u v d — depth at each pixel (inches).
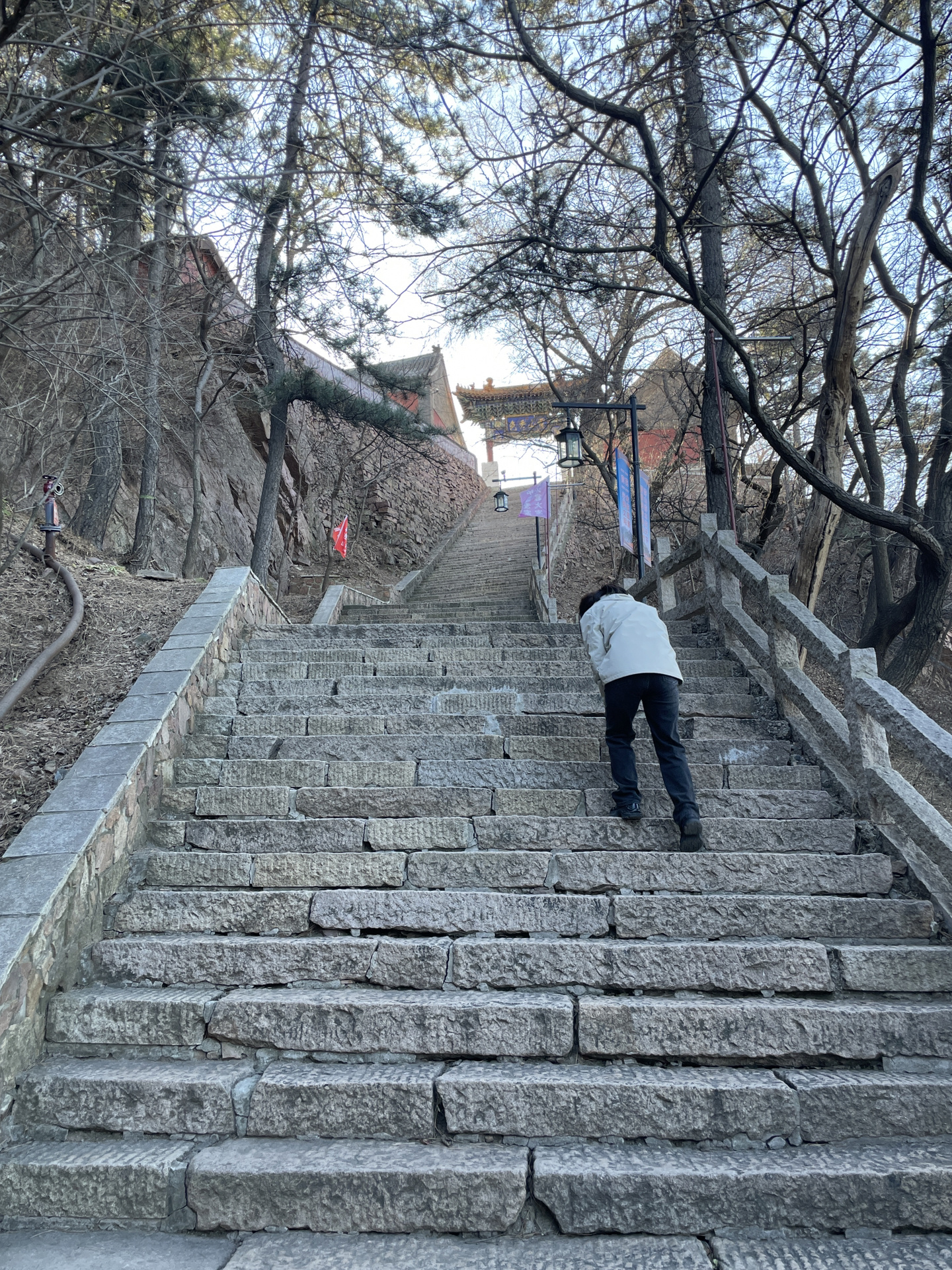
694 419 747.4
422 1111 113.0
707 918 144.3
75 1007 128.1
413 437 574.9
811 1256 96.3
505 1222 101.8
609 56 249.4
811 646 193.0
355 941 137.4
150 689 200.2
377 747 196.7
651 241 310.2
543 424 1213.1
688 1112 110.7
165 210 258.7
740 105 224.8
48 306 242.5
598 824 166.1
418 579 804.0
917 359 423.8
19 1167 107.9
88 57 195.9
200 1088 116.0
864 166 313.1
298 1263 97.1
